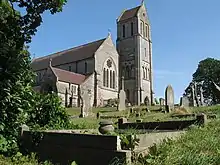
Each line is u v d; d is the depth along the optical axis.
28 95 8.95
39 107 10.61
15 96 8.03
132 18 78.81
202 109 21.33
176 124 10.94
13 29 8.83
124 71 76.88
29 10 9.09
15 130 8.13
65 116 11.55
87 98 31.42
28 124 9.77
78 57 70.81
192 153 6.12
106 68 70.12
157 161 5.82
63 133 7.27
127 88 74.62
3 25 8.70
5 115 7.75
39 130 8.63
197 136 8.01
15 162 7.08
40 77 74.19
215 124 10.21
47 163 7.09
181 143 7.24
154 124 11.40
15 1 9.05
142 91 73.56
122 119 12.52
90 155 6.43
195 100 34.31
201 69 80.19
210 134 8.23
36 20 9.12
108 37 72.69
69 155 6.95
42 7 9.11
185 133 8.52
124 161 5.72
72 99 59.91
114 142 6.02
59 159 7.22
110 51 72.38
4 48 8.07
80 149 6.70
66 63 72.25
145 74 77.12
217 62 80.88
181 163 5.70
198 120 10.38
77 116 29.20
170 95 25.69
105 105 59.31
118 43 79.69
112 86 71.12
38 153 7.82
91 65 67.25
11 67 8.02
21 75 8.37
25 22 9.10
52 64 74.94
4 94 7.71
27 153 8.01
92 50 69.44
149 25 82.50
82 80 64.50
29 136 8.27
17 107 8.09
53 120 10.97
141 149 6.35
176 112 20.78
